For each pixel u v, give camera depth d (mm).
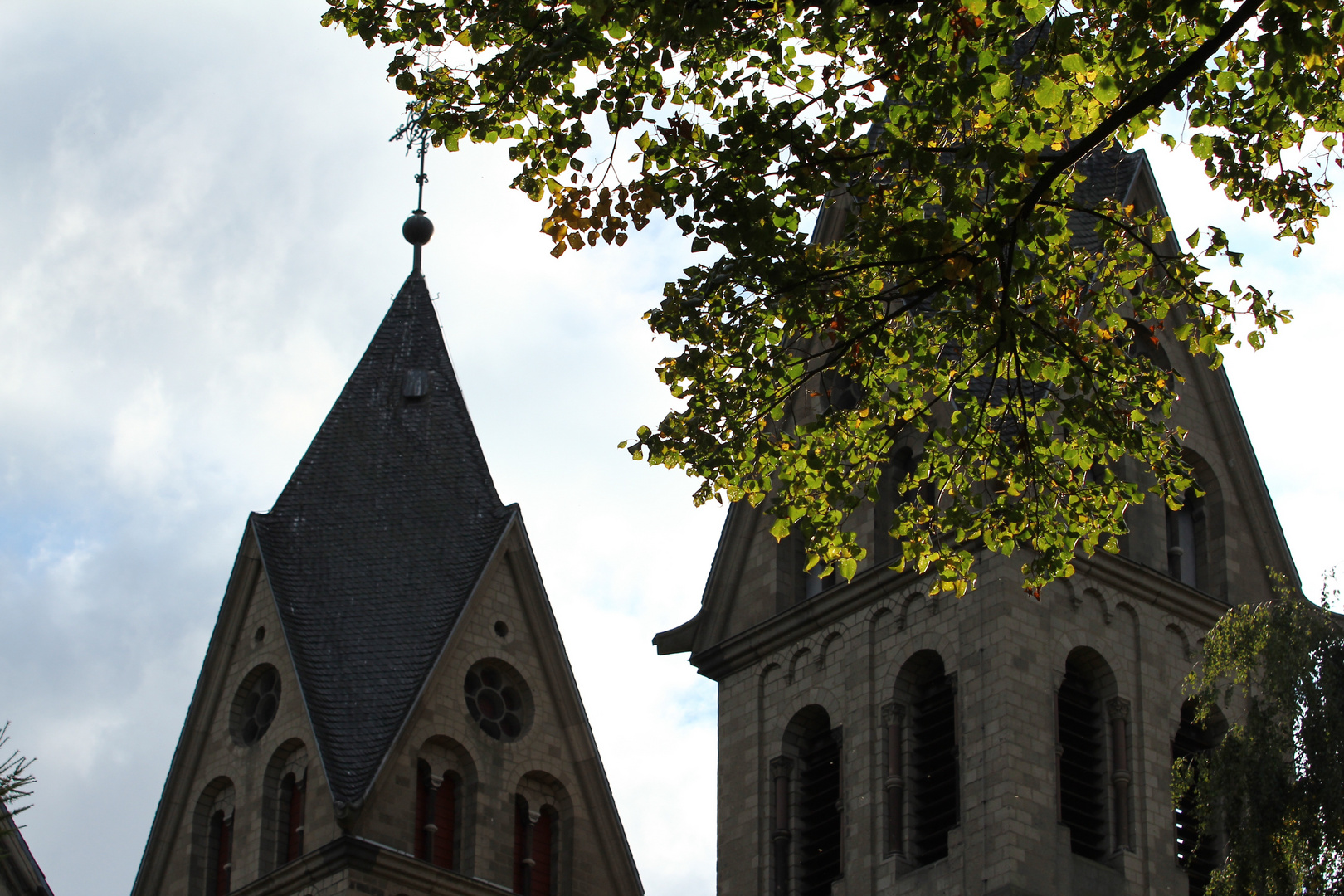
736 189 26859
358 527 63219
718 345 28547
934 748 48312
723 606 54156
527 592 63438
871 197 27578
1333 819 34688
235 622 62438
